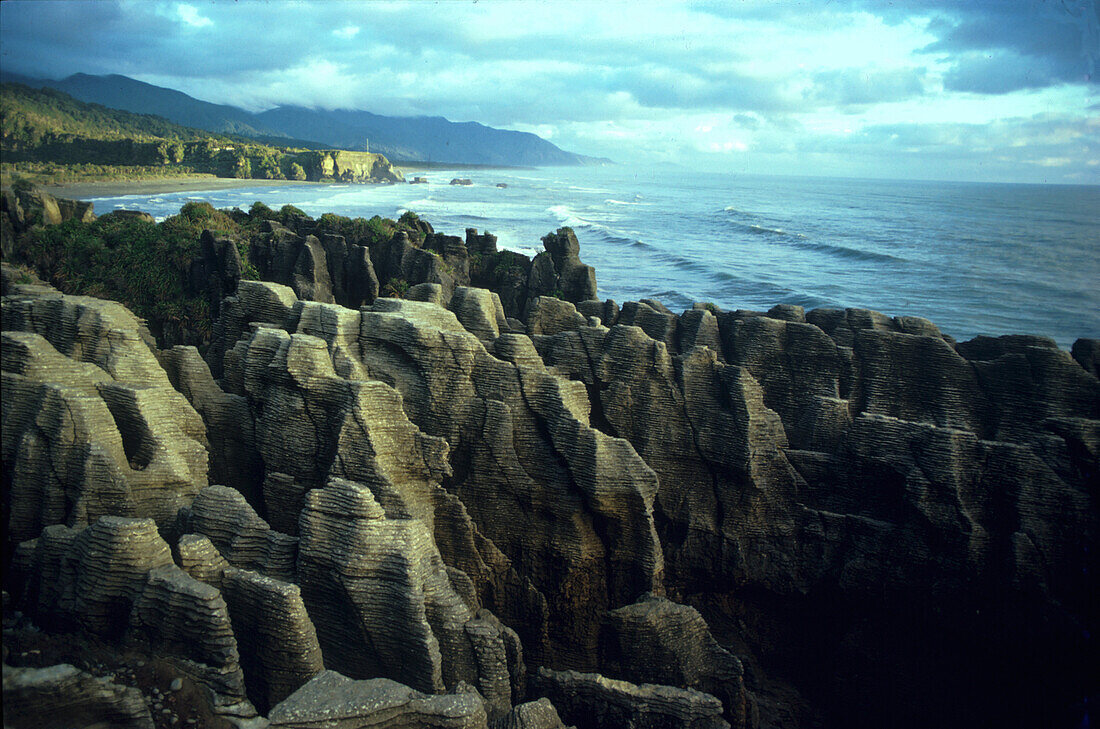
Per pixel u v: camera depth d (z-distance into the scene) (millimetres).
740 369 21188
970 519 18656
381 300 21906
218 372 24906
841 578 19859
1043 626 17844
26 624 13836
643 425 22047
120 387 17375
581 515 19672
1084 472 18594
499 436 19812
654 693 15719
